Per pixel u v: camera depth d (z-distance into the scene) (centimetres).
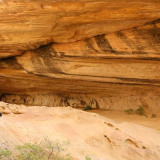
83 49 953
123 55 899
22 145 391
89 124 576
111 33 888
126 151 501
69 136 490
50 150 401
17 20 894
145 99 1048
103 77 1014
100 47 920
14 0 834
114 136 529
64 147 432
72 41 952
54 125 531
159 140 621
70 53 984
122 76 980
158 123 858
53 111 632
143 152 511
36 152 375
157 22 809
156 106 1018
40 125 519
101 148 485
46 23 877
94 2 749
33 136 446
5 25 923
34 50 1058
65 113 620
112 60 947
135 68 944
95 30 884
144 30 841
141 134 641
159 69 916
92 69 1002
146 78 952
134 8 759
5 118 517
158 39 833
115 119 954
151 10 757
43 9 820
